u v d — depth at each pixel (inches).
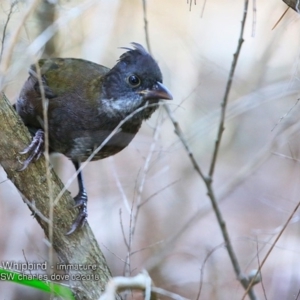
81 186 361.7
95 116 345.1
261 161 572.1
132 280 259.9
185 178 531.5
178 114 503.2
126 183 526.9
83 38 446.3
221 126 282.7
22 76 394.3
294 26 498.6
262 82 458.9
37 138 314.3
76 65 361.4
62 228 315.9
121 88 348.8
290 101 519.8
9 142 303.3
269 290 498.9
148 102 352.2
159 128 400.2
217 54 629.9
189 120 497.7
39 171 308.8
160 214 526.6
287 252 505.4
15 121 306.2
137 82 349.1
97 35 471.5
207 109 521.3
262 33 558.9
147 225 523.5
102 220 525.3
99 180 533.0
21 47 344.2
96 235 523.5
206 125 442.0
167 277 469.4
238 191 629.3
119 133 353.4
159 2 595.2
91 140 349.7
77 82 348.8
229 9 675.4
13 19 362.3
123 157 562.9
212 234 549.3
